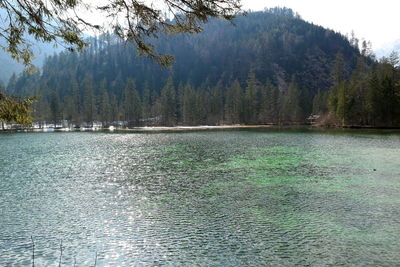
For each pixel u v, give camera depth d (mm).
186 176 26438
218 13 5258
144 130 108312
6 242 13297
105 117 130500
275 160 34219
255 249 12422
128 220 15867
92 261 11672
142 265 11391
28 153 43719
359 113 98062
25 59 5355
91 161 35875
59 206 18391
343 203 18125
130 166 32062
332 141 55531
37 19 4961
